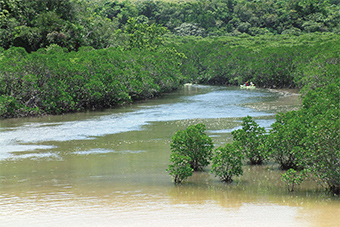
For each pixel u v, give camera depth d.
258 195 17.61
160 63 79.25
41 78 49.25
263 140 23.06
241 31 174.25
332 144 17.91
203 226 14.09
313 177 20.20
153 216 15.05
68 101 48.88
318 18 169.00
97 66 57.62
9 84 46.84
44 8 83.62
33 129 36.62
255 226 14.05
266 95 67.62
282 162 22.09
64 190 18.58
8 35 75.06
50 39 76.31
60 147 28.72
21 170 22.52
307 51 91.06
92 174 21.53
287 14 176.00
